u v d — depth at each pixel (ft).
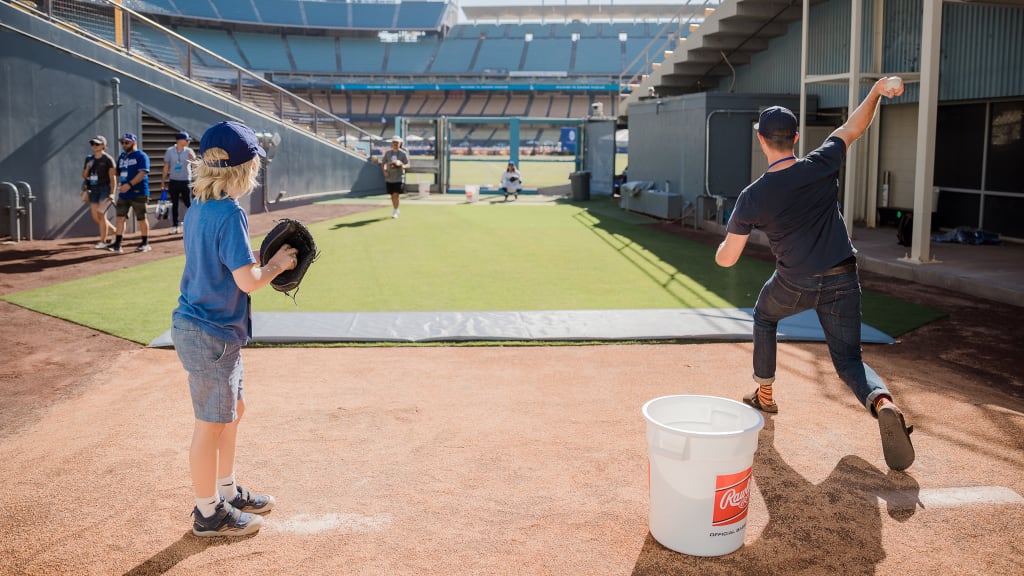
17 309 26.48
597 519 11.91
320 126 85.20
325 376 19.43
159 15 206.08
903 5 46.24
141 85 49.26
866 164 51.90
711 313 25.93
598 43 238.27
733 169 54.65
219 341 10.64
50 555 10.81
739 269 36.06
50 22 44.09
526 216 61.36
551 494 12.80
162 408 17.07
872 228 50.14
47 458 14.26
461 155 181.68
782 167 13.56
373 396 17.88
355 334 23.16
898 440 12.86
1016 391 18.21
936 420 16.15
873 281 33.22
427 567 10.55
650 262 38.04
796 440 15.02
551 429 15.78
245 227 10.47
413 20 237.04
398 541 11.27
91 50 45.75
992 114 42.47
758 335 15.89
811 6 54.90
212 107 56.59
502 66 228.02
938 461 14.01
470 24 246.88
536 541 11.25
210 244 10.34
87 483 13.19
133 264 36.01
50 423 16.12
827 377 19.13
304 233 11.05
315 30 228.84
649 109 64.80
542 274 34.27
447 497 12.71
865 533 11.41
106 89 46.60
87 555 10.83
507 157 176.14
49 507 12.30
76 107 44.78
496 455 14.44
